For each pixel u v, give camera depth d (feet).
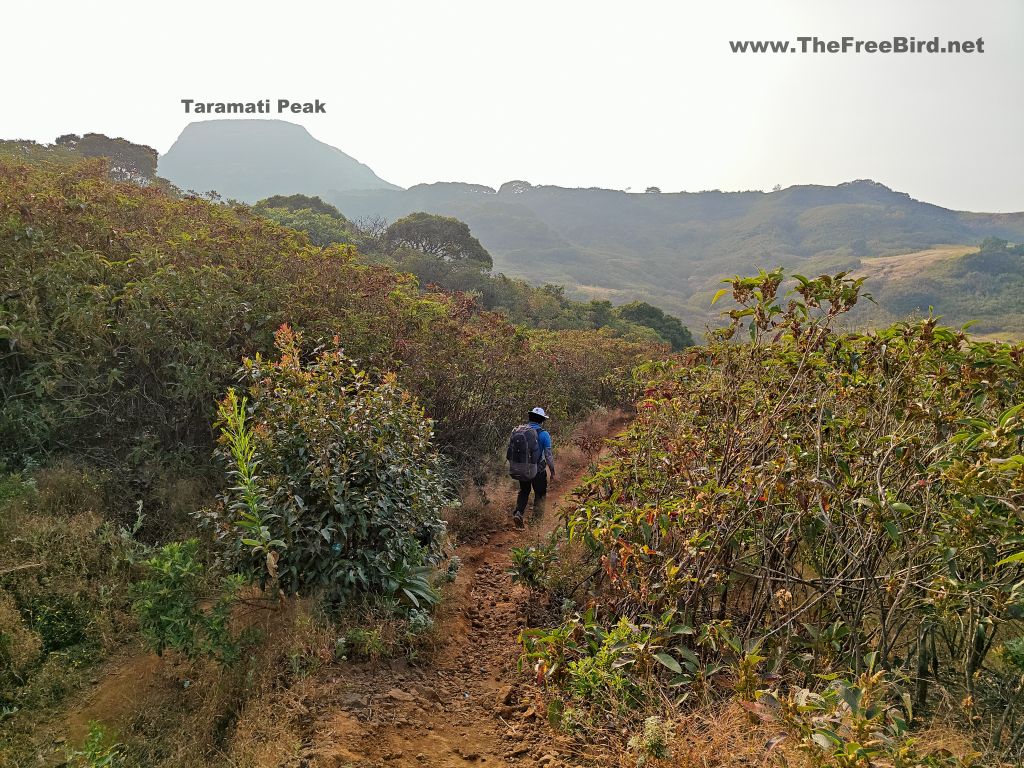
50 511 14.14
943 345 10.83
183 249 20.66
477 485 24.76
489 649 13.30
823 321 11.10
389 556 13.52
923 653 10.46
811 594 11.61
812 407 11.42
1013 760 8.55
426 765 9.13
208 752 9.43
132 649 11.83
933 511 9.54
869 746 6.42
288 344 15.11
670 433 15.29
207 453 18.19
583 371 47.06
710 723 8.83
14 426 15.67
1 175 22.85
